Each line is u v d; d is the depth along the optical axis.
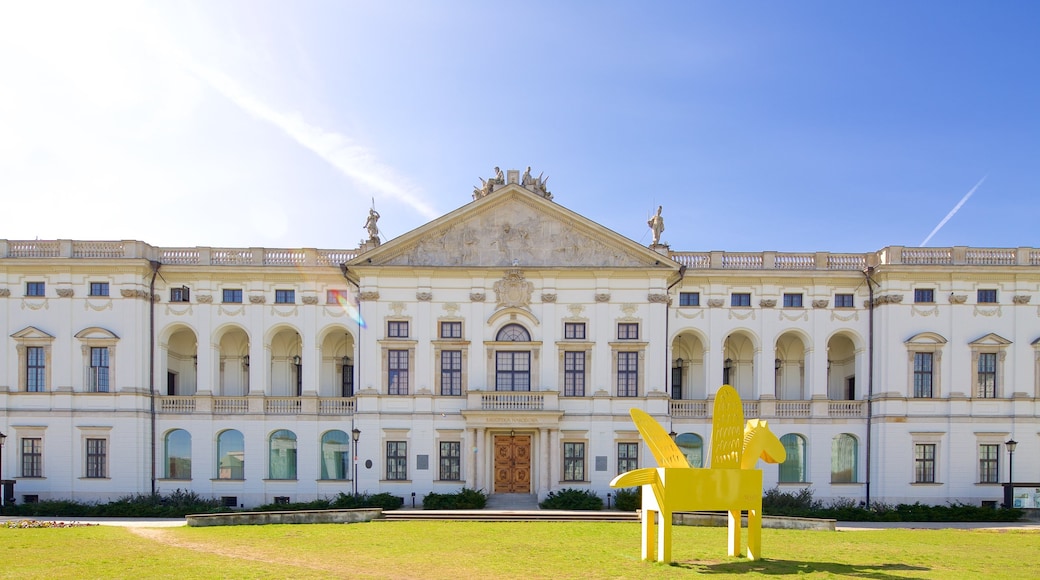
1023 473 53.47
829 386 59.09
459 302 54.56
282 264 56.06
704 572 26.33
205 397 54.72
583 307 54.59
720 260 56.47
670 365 55.72
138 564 27.16
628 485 28.50
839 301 56.19
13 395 53.44
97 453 53.41
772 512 50.22
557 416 52.47
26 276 54.41
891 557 29.95
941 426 53.81
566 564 27.97
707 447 54.75
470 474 52.59
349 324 55.41
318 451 54.72
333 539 34.06
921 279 54.75
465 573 26.22
